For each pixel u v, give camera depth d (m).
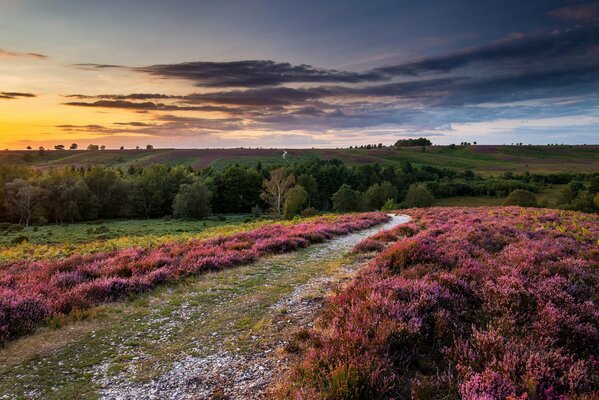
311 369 5.70
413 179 153.50
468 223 22.56
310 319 8.85
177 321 9.20
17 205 87.94
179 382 6.20
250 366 6.65
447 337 6.59
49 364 6.97
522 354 5.72
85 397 5.82
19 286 11.41
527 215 26.88
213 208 120.62
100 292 11.05
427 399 4.98
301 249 19.38
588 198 82.94
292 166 141.50
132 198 106.69
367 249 17.89
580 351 6.14
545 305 7.42
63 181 100.06
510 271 9.85
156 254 16.78
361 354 6.01
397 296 8.19
